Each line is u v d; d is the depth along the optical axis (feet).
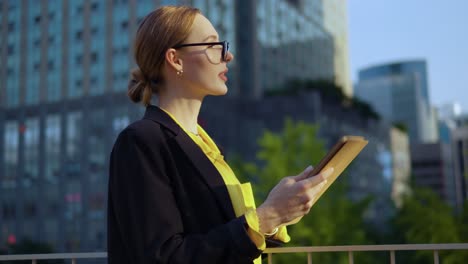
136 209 3.49
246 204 4.26
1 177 130.72
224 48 4.21
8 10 139.85
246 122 164.96
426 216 85.56
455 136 405.18
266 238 4.18
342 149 3.41
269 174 63.93
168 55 4.12
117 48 128.06
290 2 208.44
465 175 110.22
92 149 124.06
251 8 177.58
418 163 412.77
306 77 210.79
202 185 3.78
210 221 3.73
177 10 4.23
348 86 271.49
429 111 611.06
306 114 166.09
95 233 119.44
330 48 243.81
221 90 4.23
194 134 4.25
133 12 127.85
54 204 124.47
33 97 132.87
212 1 157.28
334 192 63.77
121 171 3.66
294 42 205.57
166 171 3.73
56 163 126.62
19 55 136.56
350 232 61.11
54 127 129.08
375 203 213.66
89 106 127.03
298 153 65.67
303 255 49.70
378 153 239.30
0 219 128.16
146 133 3.74
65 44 132.87
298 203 3.43
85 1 133.28
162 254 3.33
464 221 85.46
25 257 6.43
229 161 68.80
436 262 5.46
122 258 3.74
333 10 257.55
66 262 6.48
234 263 3.33
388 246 5.57
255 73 172.76
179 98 4.25
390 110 569.64
